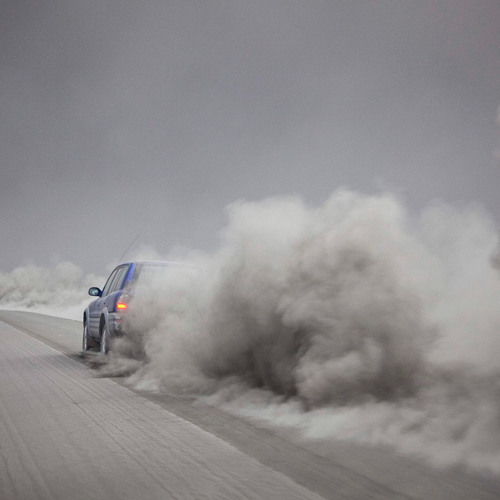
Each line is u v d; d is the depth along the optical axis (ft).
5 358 38.78
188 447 15.98
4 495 12.48
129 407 21.74
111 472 13.88
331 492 12.25
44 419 19.74
